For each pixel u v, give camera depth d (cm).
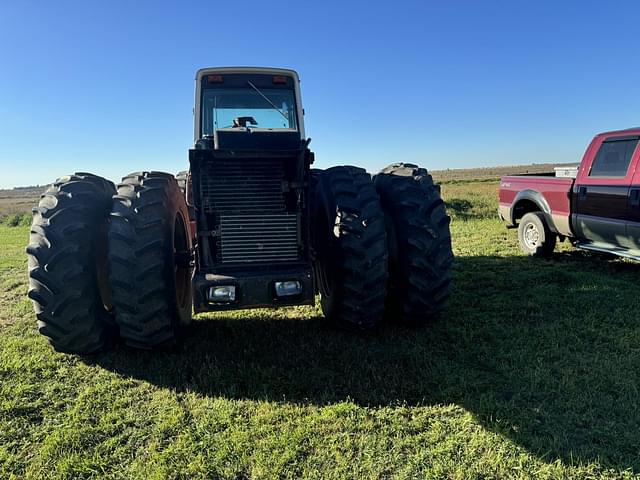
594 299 485
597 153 626
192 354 365
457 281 575
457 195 1883
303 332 407
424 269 376
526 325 413
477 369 332
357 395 296
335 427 261
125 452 246
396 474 224
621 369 324
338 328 407
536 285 549
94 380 326
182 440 254
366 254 354
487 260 706
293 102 534
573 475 221
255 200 354
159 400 297
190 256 388
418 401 289
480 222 1173
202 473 228
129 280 325
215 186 349
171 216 355
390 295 411
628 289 523
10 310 510
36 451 249
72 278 331
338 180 382
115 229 327
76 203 341
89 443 254
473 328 412
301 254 362
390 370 328
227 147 336
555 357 349
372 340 384
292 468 230
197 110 519
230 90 523
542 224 716
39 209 342
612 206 591
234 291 332
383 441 248
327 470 228
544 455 234
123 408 289
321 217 407
